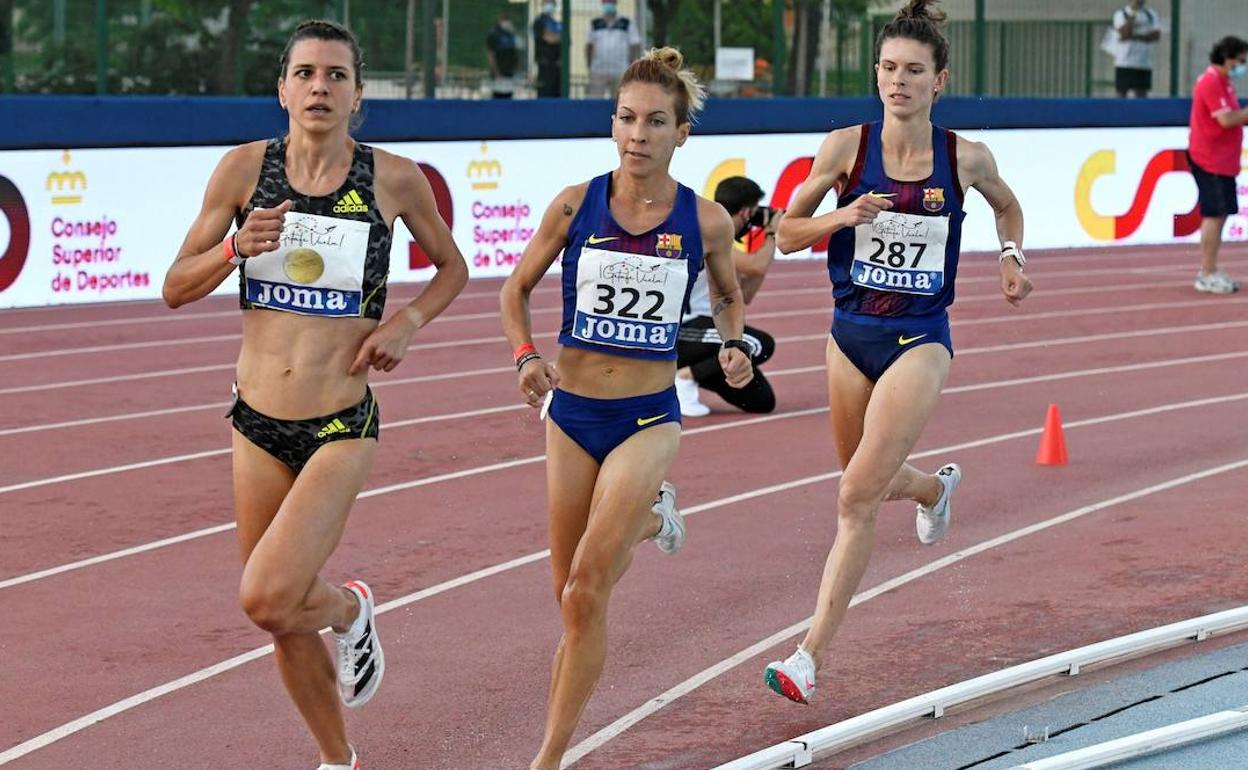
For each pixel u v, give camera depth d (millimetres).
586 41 63031
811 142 63531
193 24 57906
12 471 29703
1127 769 15188
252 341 14969
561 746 15172
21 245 49281
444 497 27875
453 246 15633
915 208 18672
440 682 18719
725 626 20766
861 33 68062
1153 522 25703
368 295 14938
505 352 43312
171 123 51719
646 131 15758
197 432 33312
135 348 43469
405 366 41094
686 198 16234
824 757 16062
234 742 16922
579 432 16141
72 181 50031
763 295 54531
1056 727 16578
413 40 60531
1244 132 71188
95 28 56594
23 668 19219
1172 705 17156
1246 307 51719
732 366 16859
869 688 18359
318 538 14367
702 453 31328
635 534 15578
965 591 22172
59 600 21969
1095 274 59969
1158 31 73375
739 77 66312
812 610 21422
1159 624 20453
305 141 14758
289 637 14688
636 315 15969
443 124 55844
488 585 22656
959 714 17312
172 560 23953
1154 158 69688
